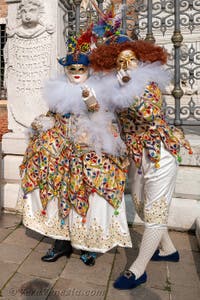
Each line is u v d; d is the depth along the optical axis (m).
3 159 3.62
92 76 2.43
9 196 3.61
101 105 2.28
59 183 2.46
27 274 2.37
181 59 3.61
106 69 2.29
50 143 2.48
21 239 2.97
